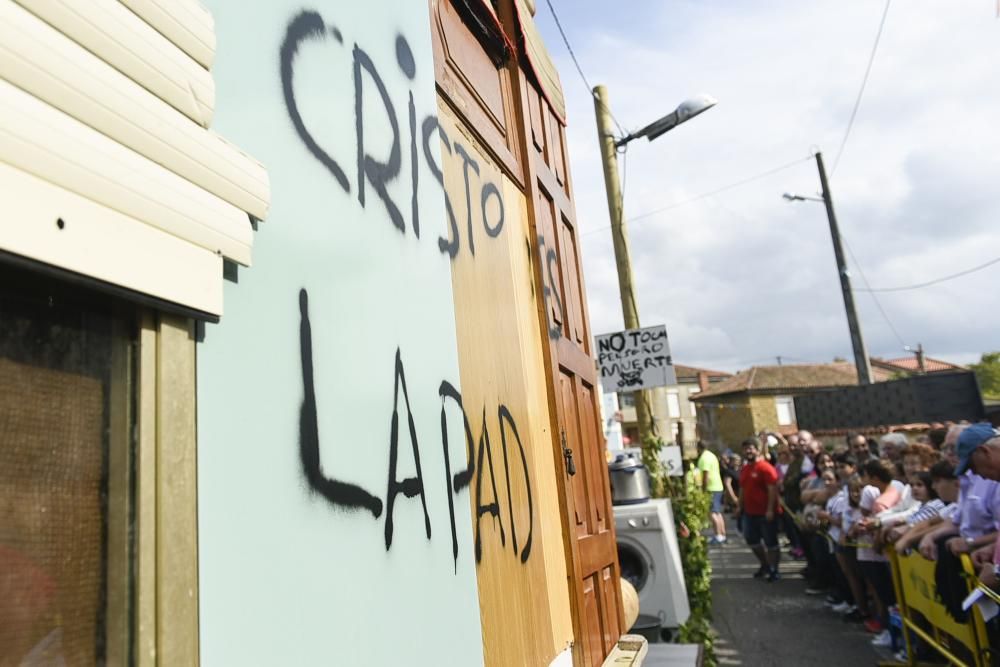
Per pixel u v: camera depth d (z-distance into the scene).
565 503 3.00
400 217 1.75
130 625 0.88
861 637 6.61
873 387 16.27
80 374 0.87
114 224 0.86
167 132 0.98
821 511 7.80
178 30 1.03
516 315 2.84
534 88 3.71
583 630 2.92
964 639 4.28
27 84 0.77
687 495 7.39
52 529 0.82
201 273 1.01
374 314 1.55
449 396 1.87
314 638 1.18
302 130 1.40
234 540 1.05
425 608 1.56
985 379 37.91
